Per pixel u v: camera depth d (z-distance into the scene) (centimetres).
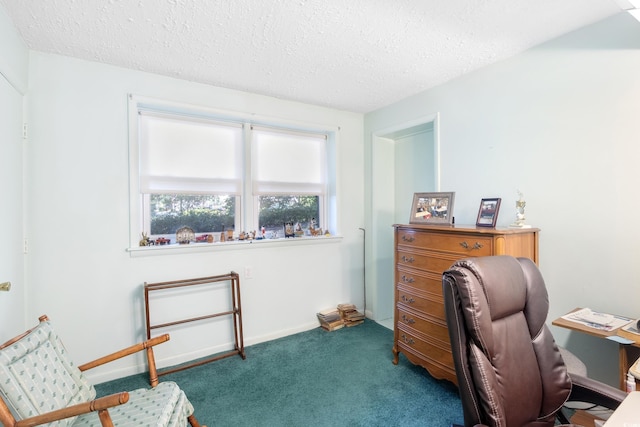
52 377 125
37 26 171
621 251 166
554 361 118
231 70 231
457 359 102
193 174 265
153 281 237
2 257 159
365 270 354
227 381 217
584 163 178
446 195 223
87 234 213
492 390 98
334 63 220
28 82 194
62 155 205
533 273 127
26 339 126
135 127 229
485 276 108
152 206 254
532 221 202
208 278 252
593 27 173
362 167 353
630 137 162
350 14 163
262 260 288
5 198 163
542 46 195
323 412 183
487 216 207
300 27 175
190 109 252
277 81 252
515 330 113
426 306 213
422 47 199
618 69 165
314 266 319
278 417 179
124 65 221
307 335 299
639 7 127
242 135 289
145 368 231
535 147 200
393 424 173
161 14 161
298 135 322
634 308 161
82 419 128
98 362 145
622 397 105
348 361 246
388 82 256
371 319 345
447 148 256
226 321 268
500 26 176
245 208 288
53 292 203
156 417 125
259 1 151
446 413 182
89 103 214
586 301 178
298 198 329
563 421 124
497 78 220
